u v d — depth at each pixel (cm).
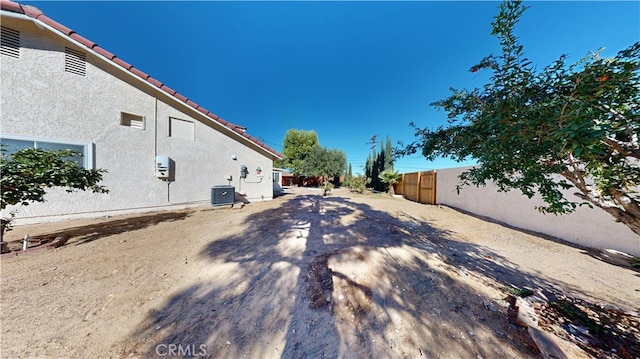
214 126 891
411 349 182
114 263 316
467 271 336
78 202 594
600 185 196
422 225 633
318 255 365
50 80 547
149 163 721
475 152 227
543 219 567
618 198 188
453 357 175
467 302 255
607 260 392
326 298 248
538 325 208
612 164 178
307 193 1603
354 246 413
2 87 496
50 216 557
